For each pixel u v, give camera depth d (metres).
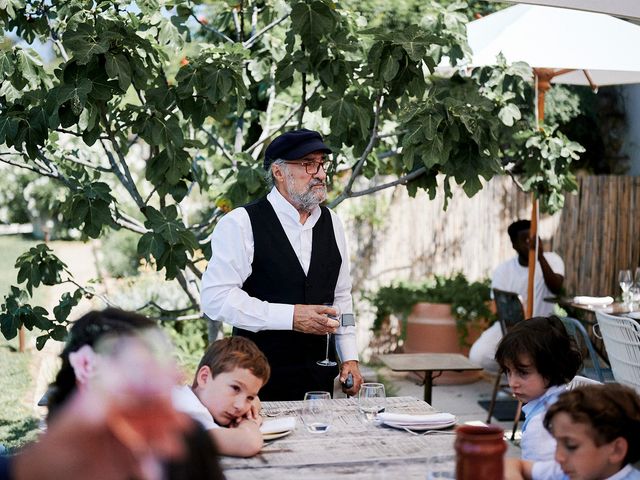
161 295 8.02
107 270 13.04
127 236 13.80
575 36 5.26
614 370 4.71
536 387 2.63
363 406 2.90
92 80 3.93
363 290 8.34
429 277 8.55
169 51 5.19
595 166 10.68
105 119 4.17
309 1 4.32
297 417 3.01
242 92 4.30
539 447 2.52
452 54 4.92
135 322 1.51
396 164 5.12
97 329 1.48
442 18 4.94
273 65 5.33
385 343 8.23
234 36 6.07
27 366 7.61
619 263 8.25
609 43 5.23
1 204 16.25
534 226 5.61
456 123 4.11
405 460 2.44
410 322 7.68
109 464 1.19
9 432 5.57
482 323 7.55
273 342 3.59
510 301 5.82
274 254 3.65
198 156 5.62
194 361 7.24
